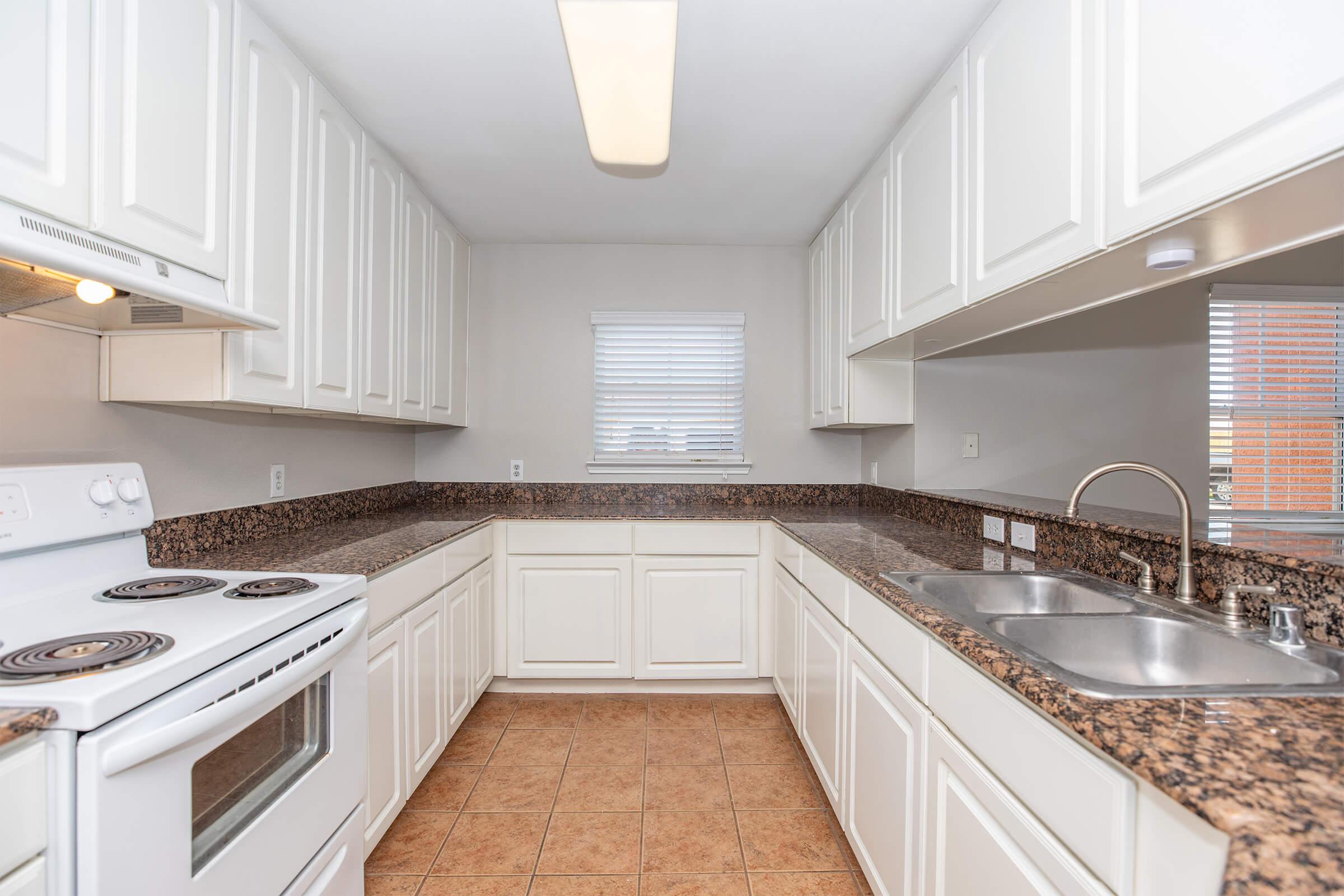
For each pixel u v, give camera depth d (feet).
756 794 6.61
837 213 8.81
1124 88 3.38
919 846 3.95
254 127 4.72
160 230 3.82
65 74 3.21
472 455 10.59
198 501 5.58
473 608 8.00
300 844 3.77
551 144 7.03
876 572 5.03
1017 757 2.87
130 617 3.57
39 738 2.43
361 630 4.45
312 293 5.59
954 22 4.96
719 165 7.52
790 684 7.93
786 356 10.63
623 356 10.58
